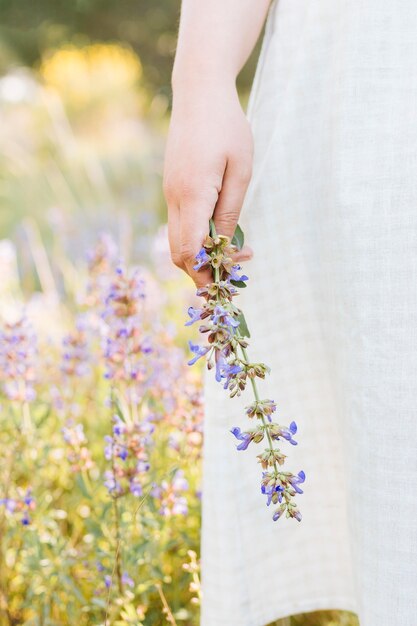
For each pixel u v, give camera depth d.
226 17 1.02
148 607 1.32
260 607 1.12
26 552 1.31
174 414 1.41
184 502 1.27
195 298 2.11
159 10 9.83
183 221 0.98
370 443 0.93
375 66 0.95
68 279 2.23
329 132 0.98
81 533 1.45
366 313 0.93
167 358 1.52
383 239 0.93
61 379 1.63
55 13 9.91
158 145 5.69
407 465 0.92
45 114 5.90
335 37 1.00
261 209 1.06
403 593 0.92
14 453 1.37
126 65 8.63
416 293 0.92
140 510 1.32
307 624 1.34
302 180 1.04
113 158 4.91
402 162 0.93
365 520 0.94
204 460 1.11
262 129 1.06
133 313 1.35
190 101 1.00
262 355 1.10
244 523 1.10
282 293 1.07
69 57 8.47
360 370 0.94
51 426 1.59
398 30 0.94
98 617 1.28
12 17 9.94
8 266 1.97
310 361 1.08
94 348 1.72
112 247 1.67
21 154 4.46
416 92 0.93
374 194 0.93
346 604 1.13
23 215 3.91
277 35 1.05
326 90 1.01
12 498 1.33
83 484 1.28
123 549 1.25
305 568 1.13
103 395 1.65
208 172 0.98
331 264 0.97
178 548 1.37
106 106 7.22
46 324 2.02
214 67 1.01
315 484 1.11
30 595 1.27
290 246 1.06
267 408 0.91
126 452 1.21
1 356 1.40
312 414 1.10
